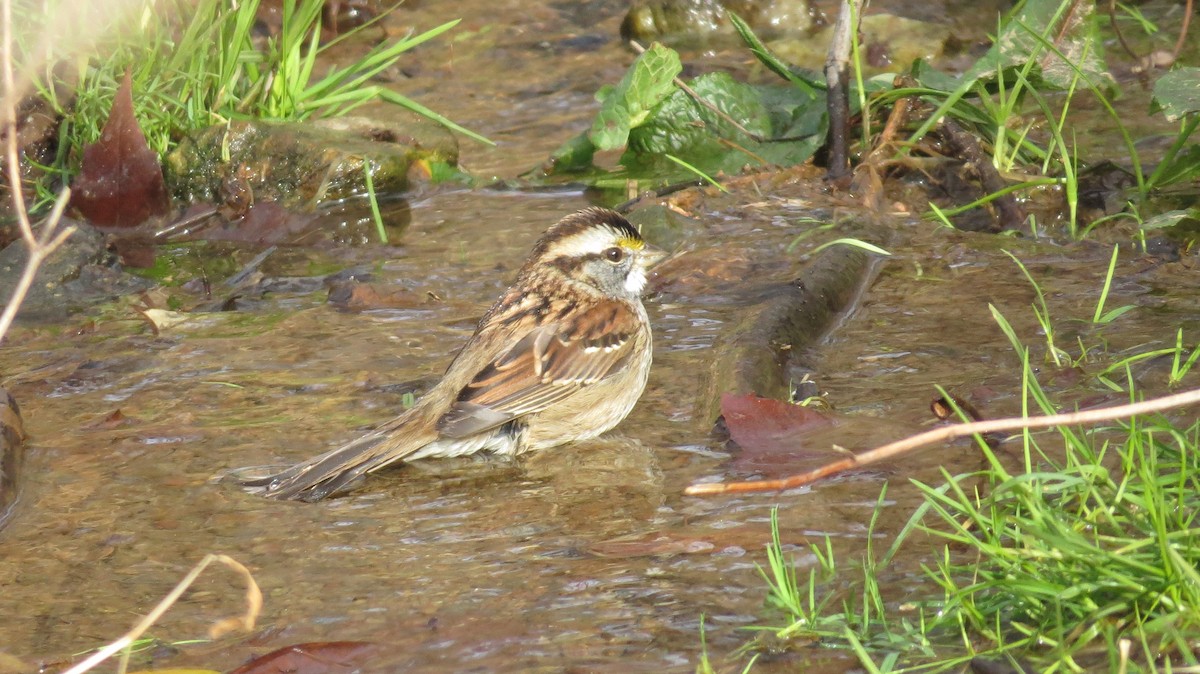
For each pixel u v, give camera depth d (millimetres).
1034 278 11633
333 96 15969
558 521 7969
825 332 10867
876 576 6820
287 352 10891
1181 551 6016
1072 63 13648
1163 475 7172
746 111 15875
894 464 8258
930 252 12523
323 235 14117
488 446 9242
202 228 14469
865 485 8016
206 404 9875
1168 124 15562
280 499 8352
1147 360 9461
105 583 7324
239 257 13656
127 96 14156
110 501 8367
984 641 6070
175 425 9500
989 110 14281
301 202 14820
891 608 6473
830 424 8922
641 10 20812
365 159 14875
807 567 7035
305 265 13234
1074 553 5980
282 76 15820
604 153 16516
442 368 10461
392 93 15953
